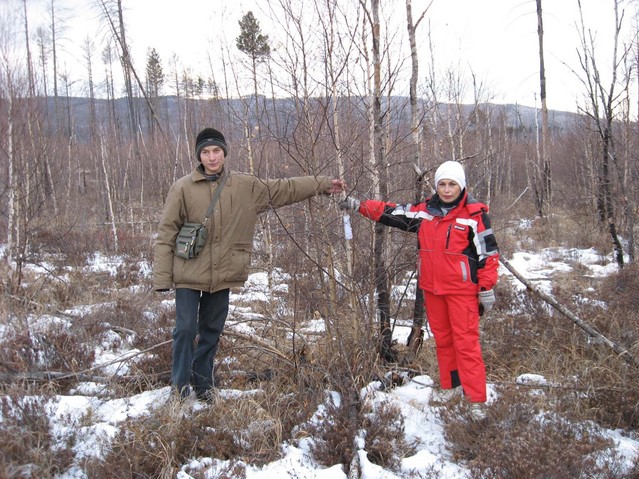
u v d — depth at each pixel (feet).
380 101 12.92
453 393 11.58
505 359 14.32
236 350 14.49
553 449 9.00
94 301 21.89
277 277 24.17
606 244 35.29
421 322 13.93
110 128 76.23
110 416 10.99
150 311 20.22
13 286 20.90
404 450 10.06
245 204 11.37
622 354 12.82
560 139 83.92
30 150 25.68
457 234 11.09
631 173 31.30
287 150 12.18
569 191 59.00
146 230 47.73
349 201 12.01
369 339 12.39
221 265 11.18
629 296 18.07
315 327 15.46
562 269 31.22
